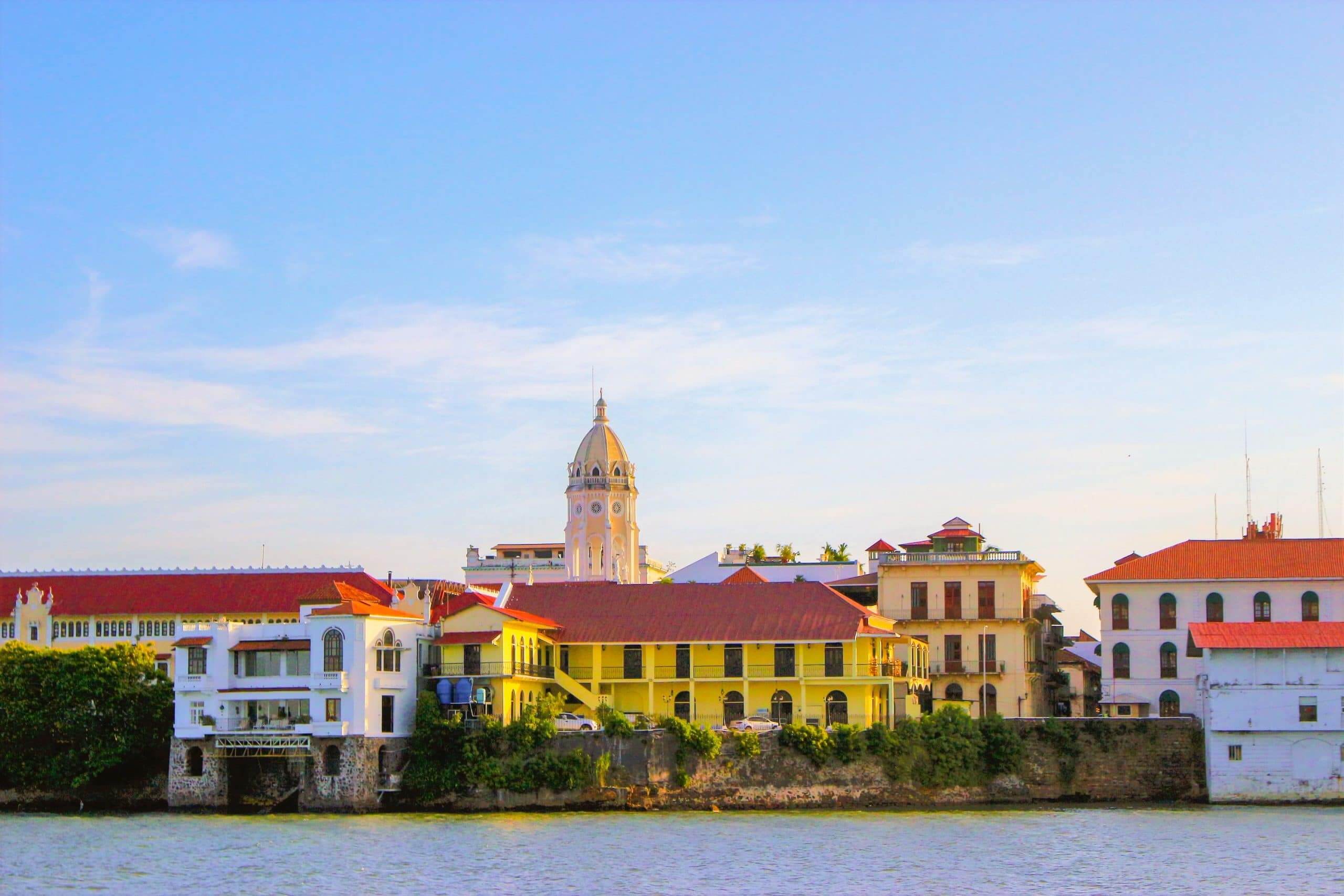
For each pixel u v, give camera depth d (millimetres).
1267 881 83000
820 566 185375
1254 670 117250
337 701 115688
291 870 87625
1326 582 137875
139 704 122938
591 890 81625
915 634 150875
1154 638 140875
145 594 152750
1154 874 84938
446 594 162625
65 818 113000
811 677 129125
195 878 85500
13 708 121750
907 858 90688
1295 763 116375
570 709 132125
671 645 130875
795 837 99000
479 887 82438
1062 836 99125
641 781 116000
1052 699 169875
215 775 116500
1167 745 119750
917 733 118500
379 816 112375
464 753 115812
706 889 81625
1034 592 173250
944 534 155625
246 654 118562
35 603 150500
